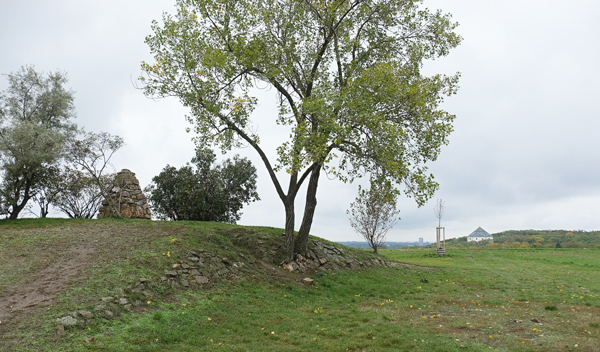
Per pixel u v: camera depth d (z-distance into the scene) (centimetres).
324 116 1571
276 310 1200
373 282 1777
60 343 804
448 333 915
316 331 962
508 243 6084
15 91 2680
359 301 1397
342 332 940
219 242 1808
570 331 908
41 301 989
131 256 1386
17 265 1257
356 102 1598
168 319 1022
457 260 2909
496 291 1589
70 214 3011
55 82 2855
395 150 1590
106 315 968
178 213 3095
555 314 1115
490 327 959
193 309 1130
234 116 1891
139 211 2866
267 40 1844
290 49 1900
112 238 1658
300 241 1969
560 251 3597
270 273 1686
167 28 1733
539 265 2591
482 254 3356
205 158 3216
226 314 1119
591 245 5550
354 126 1641
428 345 814
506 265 2588
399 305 1306
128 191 2883
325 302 1367
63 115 2830
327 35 1992
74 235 1703
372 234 2681
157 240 1619
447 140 1747
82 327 891
